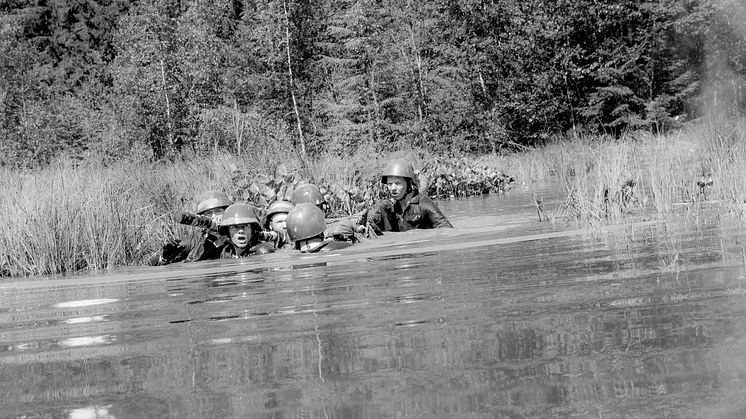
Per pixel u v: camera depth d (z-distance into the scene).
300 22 42.81
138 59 37.84
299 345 2.41
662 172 8.38
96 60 57.84
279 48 41.75
